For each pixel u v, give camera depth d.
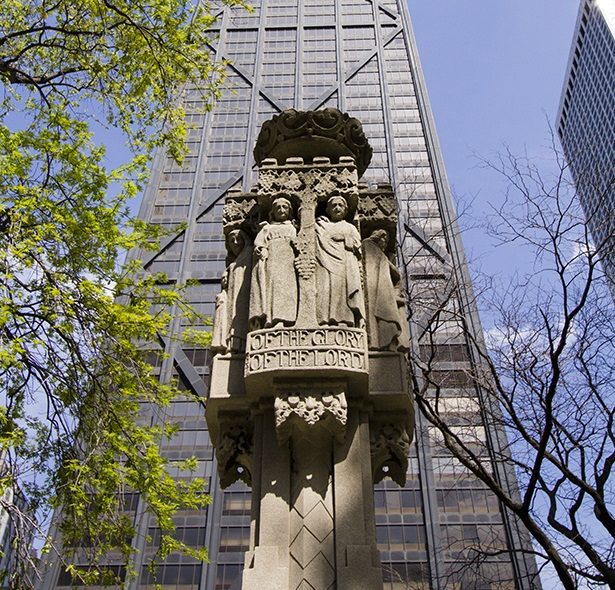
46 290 11.63
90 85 13.88
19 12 13.66
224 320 7.78
